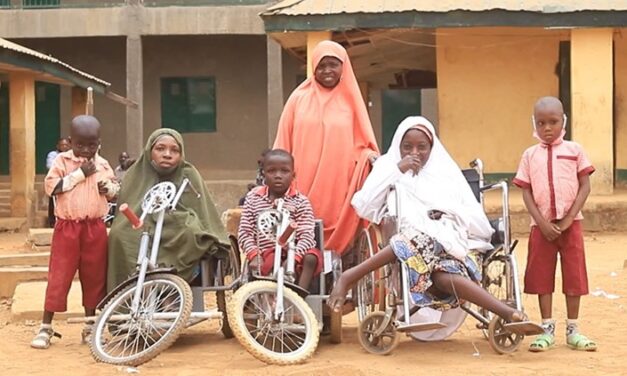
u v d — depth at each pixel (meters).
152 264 7.09
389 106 29.59
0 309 10.32
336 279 7.32
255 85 30.16
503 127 20.16
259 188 7.54
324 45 8.00
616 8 17.33
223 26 27.58
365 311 7.35
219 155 30.23
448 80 20.16
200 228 7.52
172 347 7.51
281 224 7.12
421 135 7.15
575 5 17.48
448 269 6.80
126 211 6.96
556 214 7.21
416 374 6.36
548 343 7.18
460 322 7.39
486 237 7.23
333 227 7.79
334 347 7.40
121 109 30.36
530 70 20.06
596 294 10.05
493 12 17.45
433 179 7.15
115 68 30.02
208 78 30.16
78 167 7.62
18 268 11.73
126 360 6.72
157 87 30.16
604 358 6.87
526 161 7.40
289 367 6.54
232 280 7.89
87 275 7.63
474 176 7.60
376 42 19.80
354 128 8.00
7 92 29.88
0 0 29.00
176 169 7.76
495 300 6.70
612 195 17.72
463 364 6.70
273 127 27.42
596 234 16.53
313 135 7.90
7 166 30.00
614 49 20.45
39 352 7.42
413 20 17.62
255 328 7.04
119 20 27.73
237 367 6.62
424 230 6.84
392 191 7.10
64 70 21.91
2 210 23.34
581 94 17.88
